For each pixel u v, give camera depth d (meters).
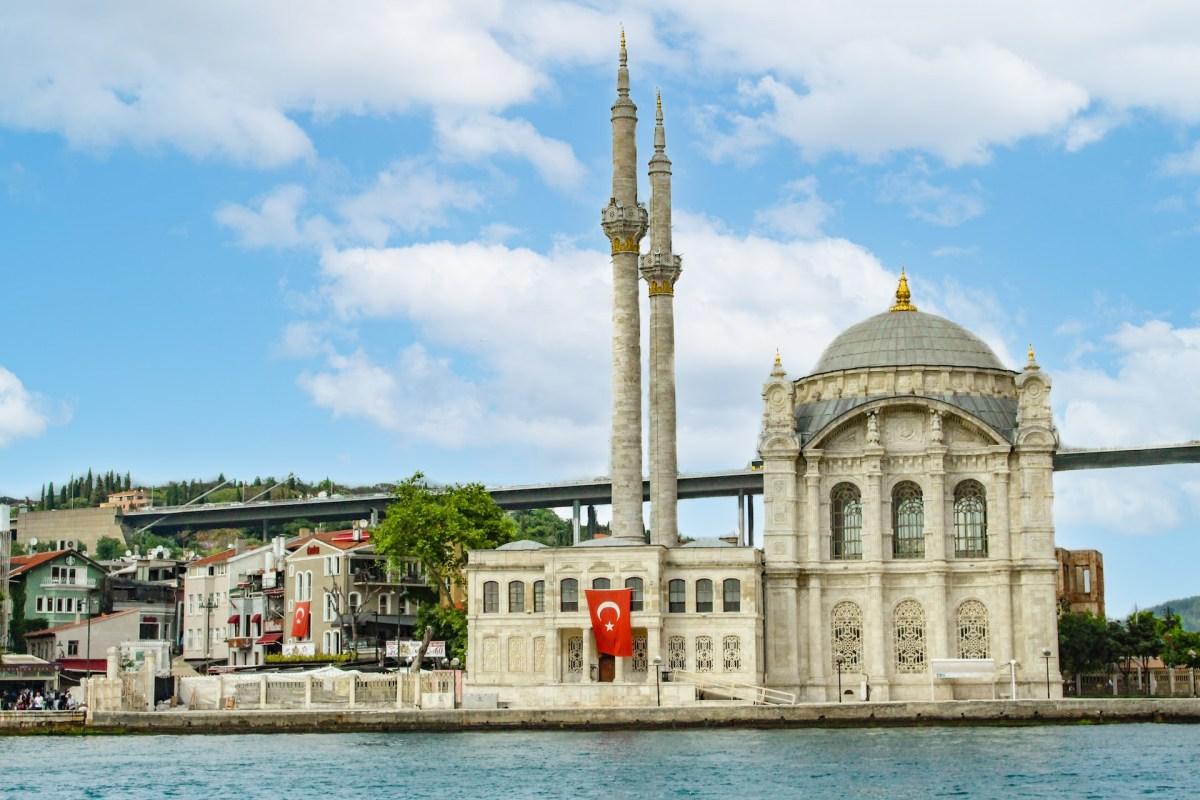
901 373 165.88
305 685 146.62
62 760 118.44
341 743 129.88
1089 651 191.00
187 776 107.50
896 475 164.25
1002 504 161.38
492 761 113.44
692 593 157.75
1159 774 102.12
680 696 148.12
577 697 147.88
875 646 161.50
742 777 102.62
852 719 140.25
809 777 102.12
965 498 163.75
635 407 160.50
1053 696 157.25
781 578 163.25
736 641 156.38
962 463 163.38
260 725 141.50
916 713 140.62
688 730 138.62
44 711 143.38
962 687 160.00
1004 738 127.25
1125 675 191.00
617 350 160.88
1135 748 118.12
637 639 157.25
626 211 160.50
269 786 101.75
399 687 145.75
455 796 95.88
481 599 160.00
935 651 160.50
